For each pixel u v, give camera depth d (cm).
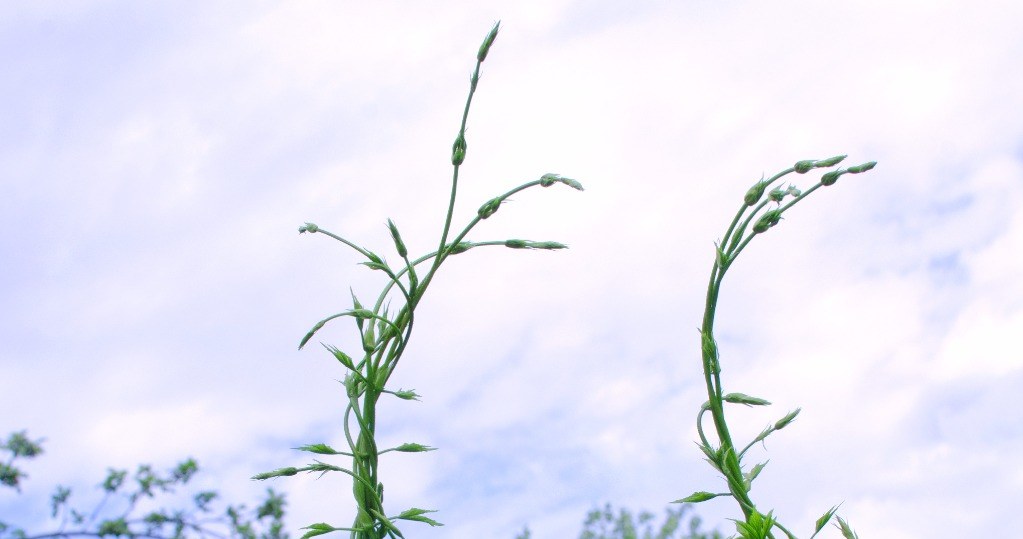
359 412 166
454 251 167
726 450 162
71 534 598
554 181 163
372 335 167
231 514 623
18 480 603
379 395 168
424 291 168
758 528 158
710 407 163
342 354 166
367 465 166
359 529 165
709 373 163
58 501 601
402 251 166
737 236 162
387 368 168
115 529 597
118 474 615
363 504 165
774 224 160
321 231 167
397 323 170
